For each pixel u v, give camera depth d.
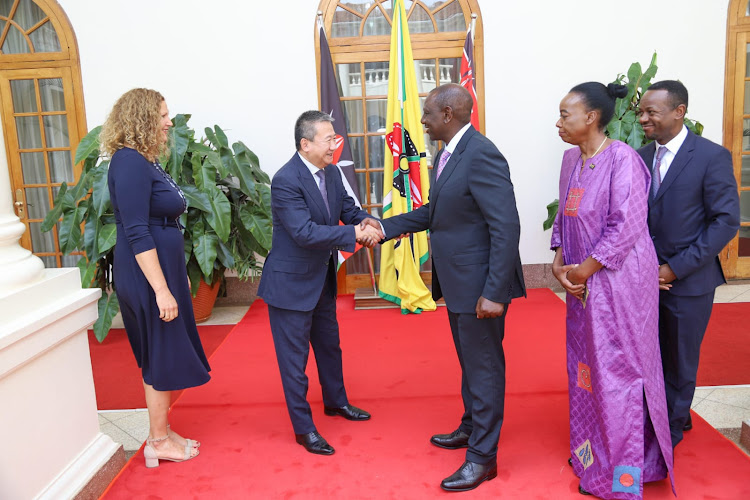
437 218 2.08
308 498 2.03
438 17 4.77
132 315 2.24
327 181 2.46
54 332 1.98
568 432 2.43
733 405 2.67
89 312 2.22
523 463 2.20
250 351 3.64
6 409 1.77
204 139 4.39
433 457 2.28
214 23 4.69
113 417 2.87
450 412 2.68
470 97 2.03
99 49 4.71
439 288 2.26
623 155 1.87
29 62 4.74
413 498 2.00
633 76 4.32
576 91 1.91
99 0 4.65
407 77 4.41
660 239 2.13
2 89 4.80
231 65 4.73
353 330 4.00
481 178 1.92
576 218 1.97
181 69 4.74
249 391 3.02
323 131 2.24
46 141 4.91
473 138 2.00
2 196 2.05
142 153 2.14
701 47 4.64
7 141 4.89
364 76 4.83
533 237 4.90
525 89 4.73
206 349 3.79
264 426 2.61
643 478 1.93
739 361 3.18
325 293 2.53
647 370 1.88
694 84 4.69
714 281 2.13
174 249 2.22
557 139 4.77
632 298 1.88
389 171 4.54
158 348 2.18
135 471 2.26
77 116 4.79
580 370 2.03
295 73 4.73
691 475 2.05
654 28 4.62
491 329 2.03
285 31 4.69
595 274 1.90
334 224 2.49
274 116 4.79
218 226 3.99
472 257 2.02
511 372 3.11
